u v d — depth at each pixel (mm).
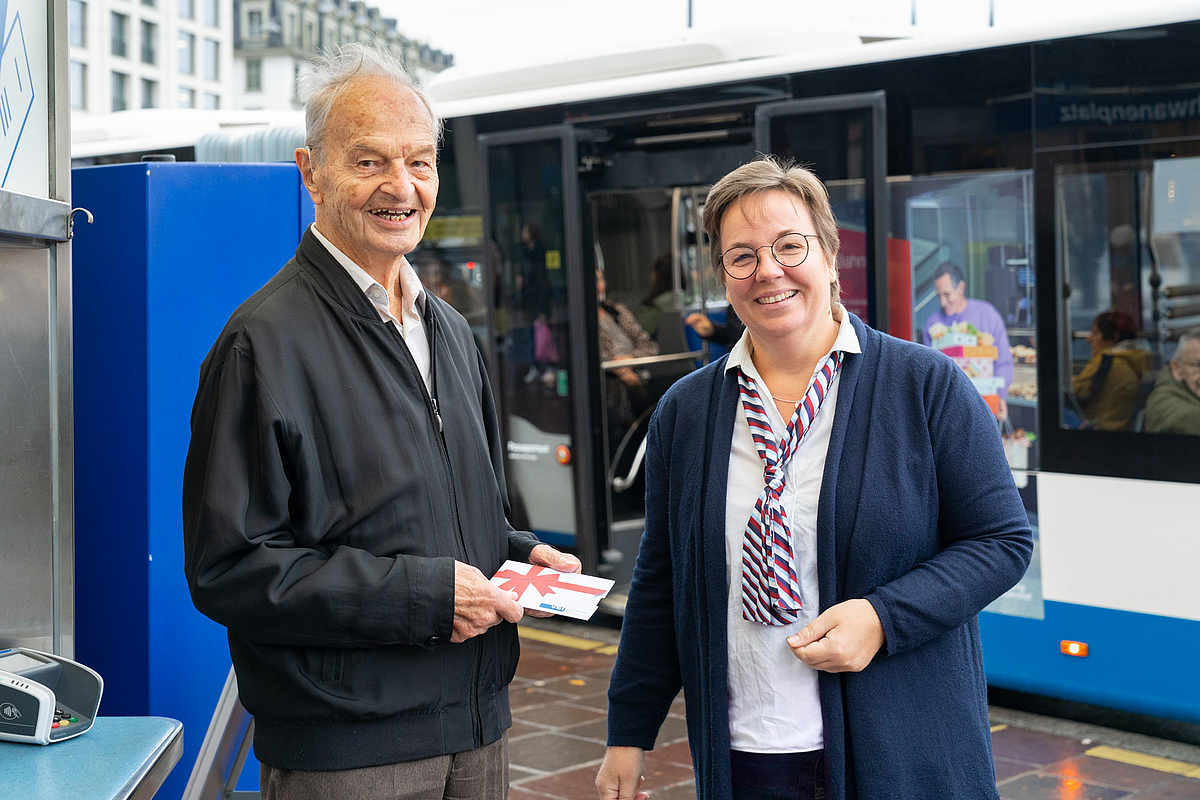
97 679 2275
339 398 2277
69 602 2787
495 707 2434
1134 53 4801
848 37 6219
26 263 2684
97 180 3453
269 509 2195
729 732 2303
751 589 2268
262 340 2236
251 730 2941
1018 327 5160
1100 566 4926
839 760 2188
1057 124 5016
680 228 6770
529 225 6961
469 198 7230
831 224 2387
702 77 6156
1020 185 5145
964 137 5301
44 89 2703
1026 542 2256
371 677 2229
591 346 6883
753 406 2361
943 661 2246
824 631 2148
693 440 2436
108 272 3441
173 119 8516
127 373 3428
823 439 2299
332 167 2346
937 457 2271
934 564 2223
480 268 7215
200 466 2258
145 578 3420
